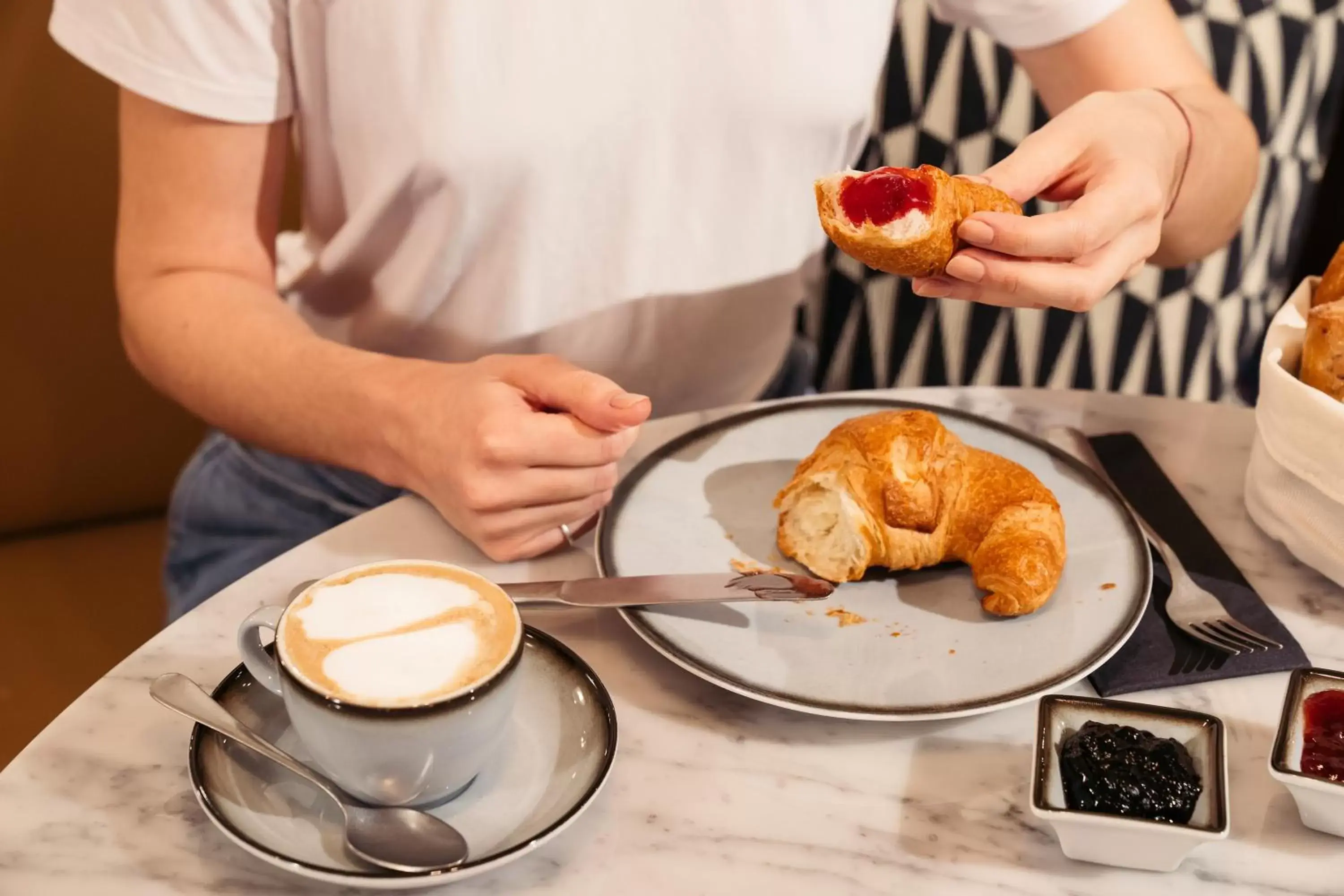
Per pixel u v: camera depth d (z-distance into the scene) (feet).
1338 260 2.99
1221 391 6.05
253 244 3.70
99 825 2.10
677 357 4.19
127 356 4.80
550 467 2.74
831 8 3.70
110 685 2.40
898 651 2.44
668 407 4.32
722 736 2.34
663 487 2.95
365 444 3.05
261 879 2.02
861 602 2.61
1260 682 2.51
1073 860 2.09
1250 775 2.27
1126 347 5.82
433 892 1.99
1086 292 2.69
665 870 2.05
